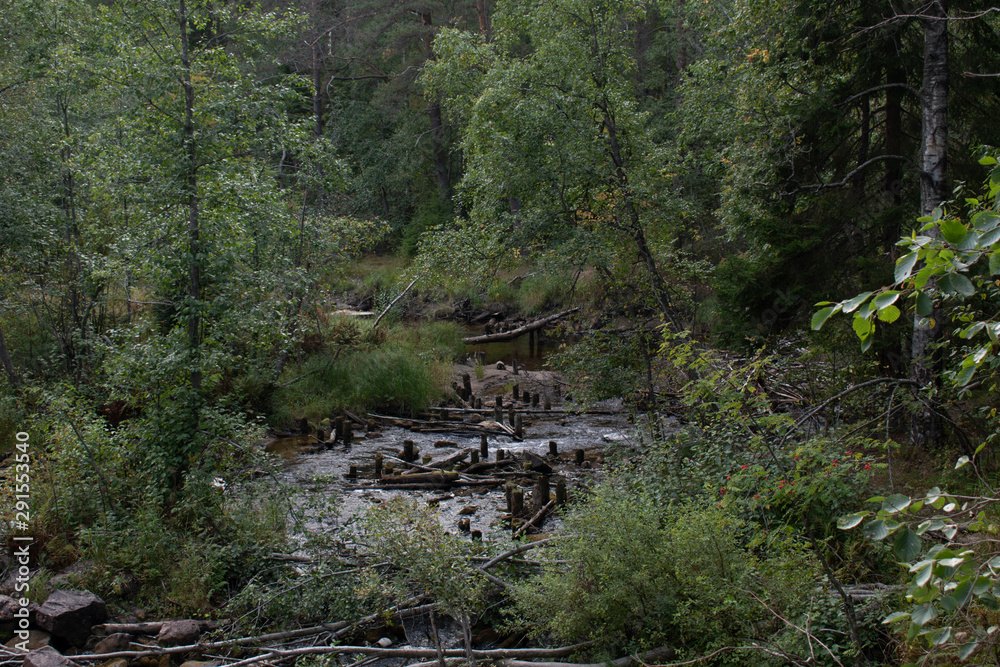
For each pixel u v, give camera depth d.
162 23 8.38
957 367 6.85
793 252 10.30
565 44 11.20
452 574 5.36
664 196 11.49
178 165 8.12
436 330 20.45
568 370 11.57
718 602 4.93
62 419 7.71
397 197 33.25
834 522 5.78
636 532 5.45
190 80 8.28
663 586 5.22
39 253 11.88
